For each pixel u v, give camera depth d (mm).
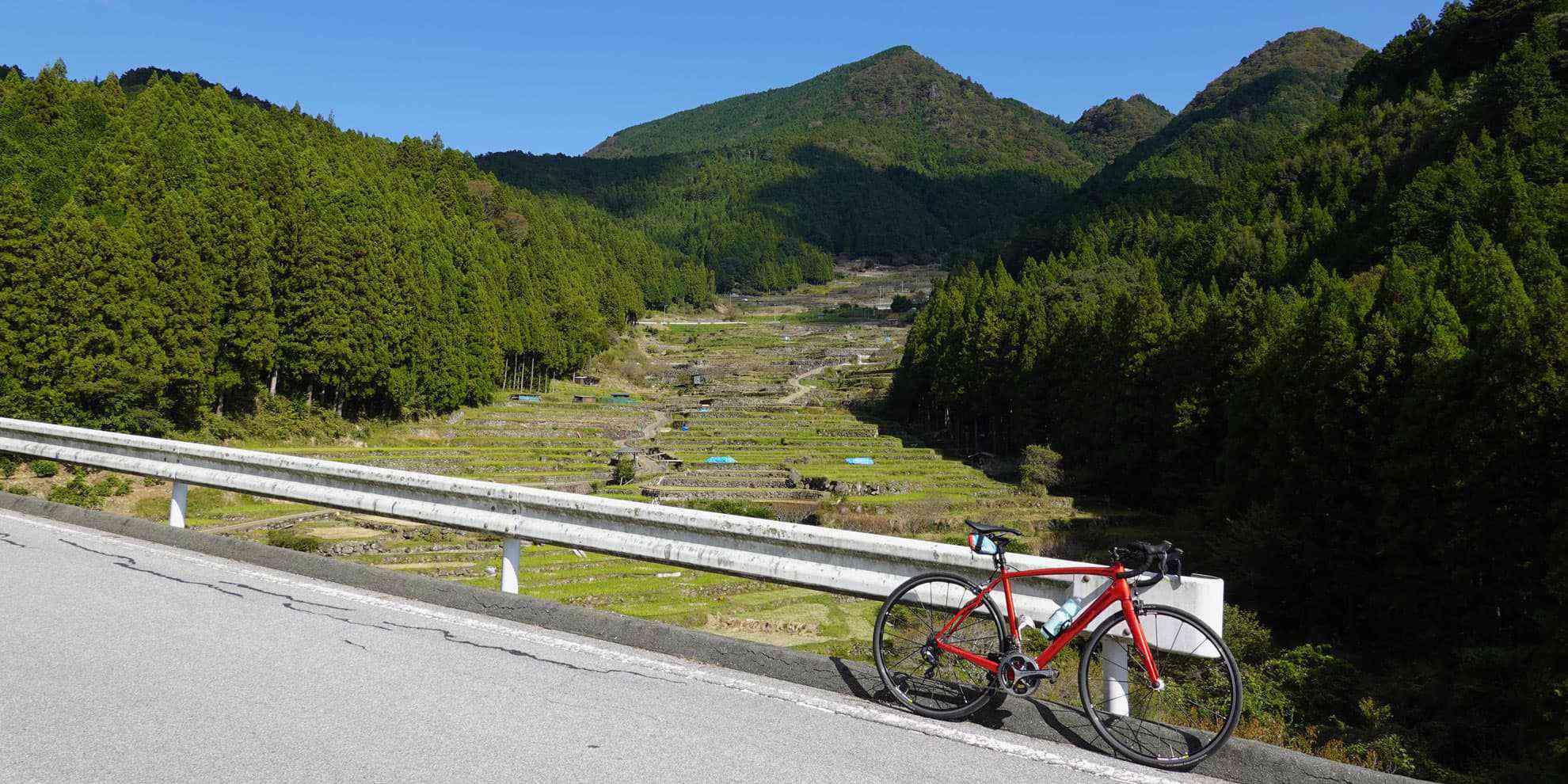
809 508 64438
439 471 65312
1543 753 21734
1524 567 30750
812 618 34250
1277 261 96250
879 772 4684
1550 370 31375
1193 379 60188
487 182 154875
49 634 6605
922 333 121688
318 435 67188
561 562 39688
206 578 8438
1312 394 41156
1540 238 64688
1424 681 26953
